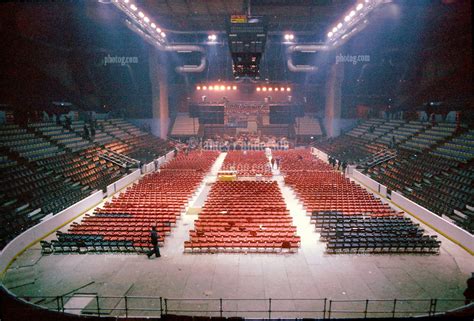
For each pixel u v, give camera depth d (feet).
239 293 42.47
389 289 43.50
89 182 95.04
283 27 150.00
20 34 112.27
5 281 46.09
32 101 125.59
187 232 63.98
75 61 148.46
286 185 102.12
